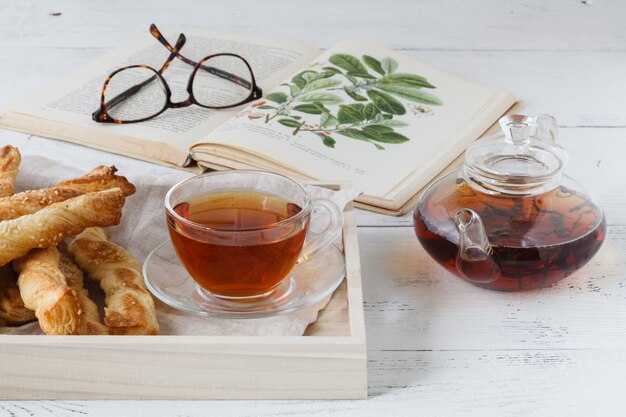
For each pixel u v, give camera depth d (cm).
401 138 135
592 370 105
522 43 161
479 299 112
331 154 131
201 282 107
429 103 142
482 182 110
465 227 106
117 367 101
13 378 101
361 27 167
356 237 113
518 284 110
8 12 171
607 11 171
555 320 110
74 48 160
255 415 101
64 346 100
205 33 161
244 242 104
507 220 108
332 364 101
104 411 101
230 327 105
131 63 154
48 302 102
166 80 149
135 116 140
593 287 113
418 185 127
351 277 107
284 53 155
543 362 106
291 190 110
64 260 111
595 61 156
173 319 106
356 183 127
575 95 147
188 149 133
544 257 107
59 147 136
